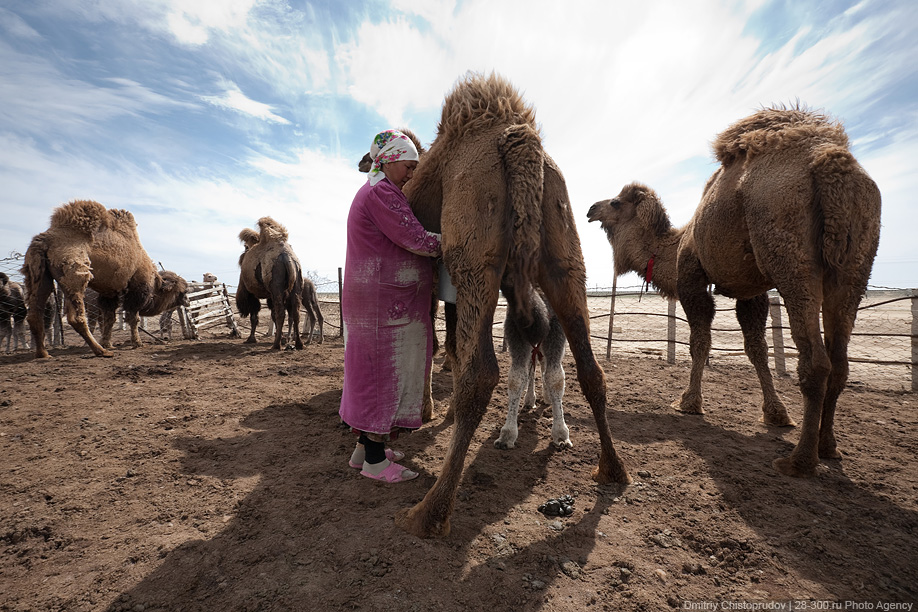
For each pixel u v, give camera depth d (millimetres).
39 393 5559
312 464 3551
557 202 2846
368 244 2828
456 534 2590
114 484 3191
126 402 5199
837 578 2322
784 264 3566
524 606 2066
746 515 2914
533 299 3750
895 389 6508
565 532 2672
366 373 2906
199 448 3863
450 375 6957
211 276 14352
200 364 7898
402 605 2043
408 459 3697
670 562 2432
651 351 10438
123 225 9398
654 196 6141
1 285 9906
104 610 2035
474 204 2627
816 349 3453
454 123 2908
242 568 2299
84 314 8508
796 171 3555
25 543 2533
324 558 2369
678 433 4527
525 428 4598
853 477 3514
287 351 9852
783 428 4758
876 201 3463
